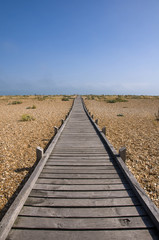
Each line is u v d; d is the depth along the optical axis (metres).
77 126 10.12
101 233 2.36
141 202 2.92
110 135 8.95
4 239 2.20
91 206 2.87
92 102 33.31
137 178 4.51
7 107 24.11
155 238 2.29
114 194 3.22
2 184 4.15
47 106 25.81
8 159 5.67
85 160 4.88
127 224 2.49
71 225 2.47
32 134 9.04
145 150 6.64
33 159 5.68
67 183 3.60
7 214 2.46
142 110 20.53
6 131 9.66
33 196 3.13
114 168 4.36
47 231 2.38
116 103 30.84
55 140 6.44
